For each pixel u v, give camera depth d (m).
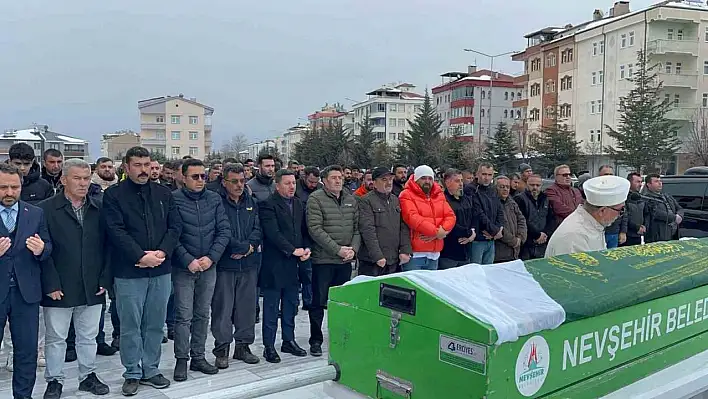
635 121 30.73
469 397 1.66
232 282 5.07
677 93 38.06
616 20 39.22
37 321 4.10
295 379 2.07
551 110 42.25
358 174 11.53
